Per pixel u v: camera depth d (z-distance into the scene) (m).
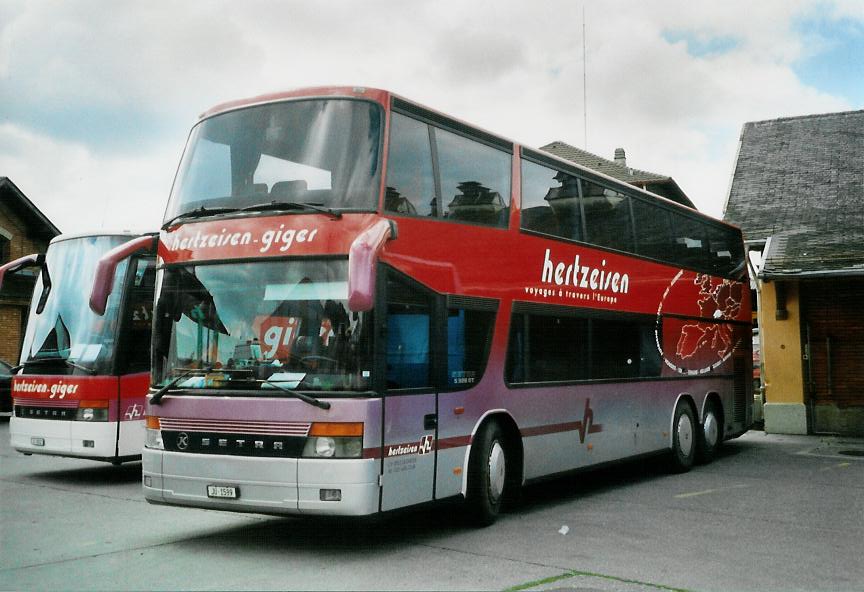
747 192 22.08
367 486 7.01
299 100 7.95
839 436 18.64
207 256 7.75
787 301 19.23
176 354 7.77
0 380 21.72
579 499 10.78
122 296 11.88
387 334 7.42
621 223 12.29
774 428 19.19
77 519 9.10
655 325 13.03
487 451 8.84
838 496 10.91
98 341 11.75
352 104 7.77
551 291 10.30
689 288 14.38
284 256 7.44
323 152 7.64
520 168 9.91
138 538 8.12
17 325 26.97
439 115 8.57
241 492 7.17
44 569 6.83
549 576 6.61
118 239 12.22
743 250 17.16
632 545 7.86
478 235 8.97
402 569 6.84
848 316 18.72
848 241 18.56
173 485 7.50
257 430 7.18
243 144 8.02
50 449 11.70
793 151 23.14
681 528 8.73
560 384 10.34
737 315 16.55
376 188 7.47
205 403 7.41
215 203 7.98
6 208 26.94
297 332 7.29
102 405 11.50
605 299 11.59
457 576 6.60
